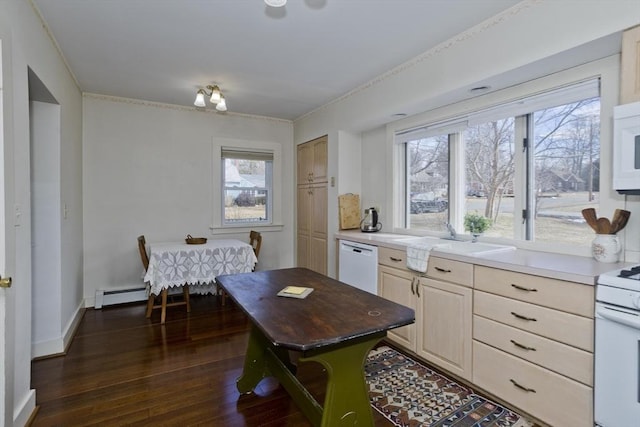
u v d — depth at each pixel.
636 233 1.83
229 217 4.65
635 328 1.36
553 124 2.28
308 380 2.29
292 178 5.03
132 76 3.20
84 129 3.72
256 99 3.93
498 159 2.63
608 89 1.89
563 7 1.81
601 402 1.49
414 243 2.73
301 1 2.00
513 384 1.88
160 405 1.99
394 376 2.32
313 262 4.49
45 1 2.00
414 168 3.44
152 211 4.11
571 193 2.19
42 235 2.57
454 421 1.84
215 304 3.95
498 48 2.13
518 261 1.93
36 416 1.86
